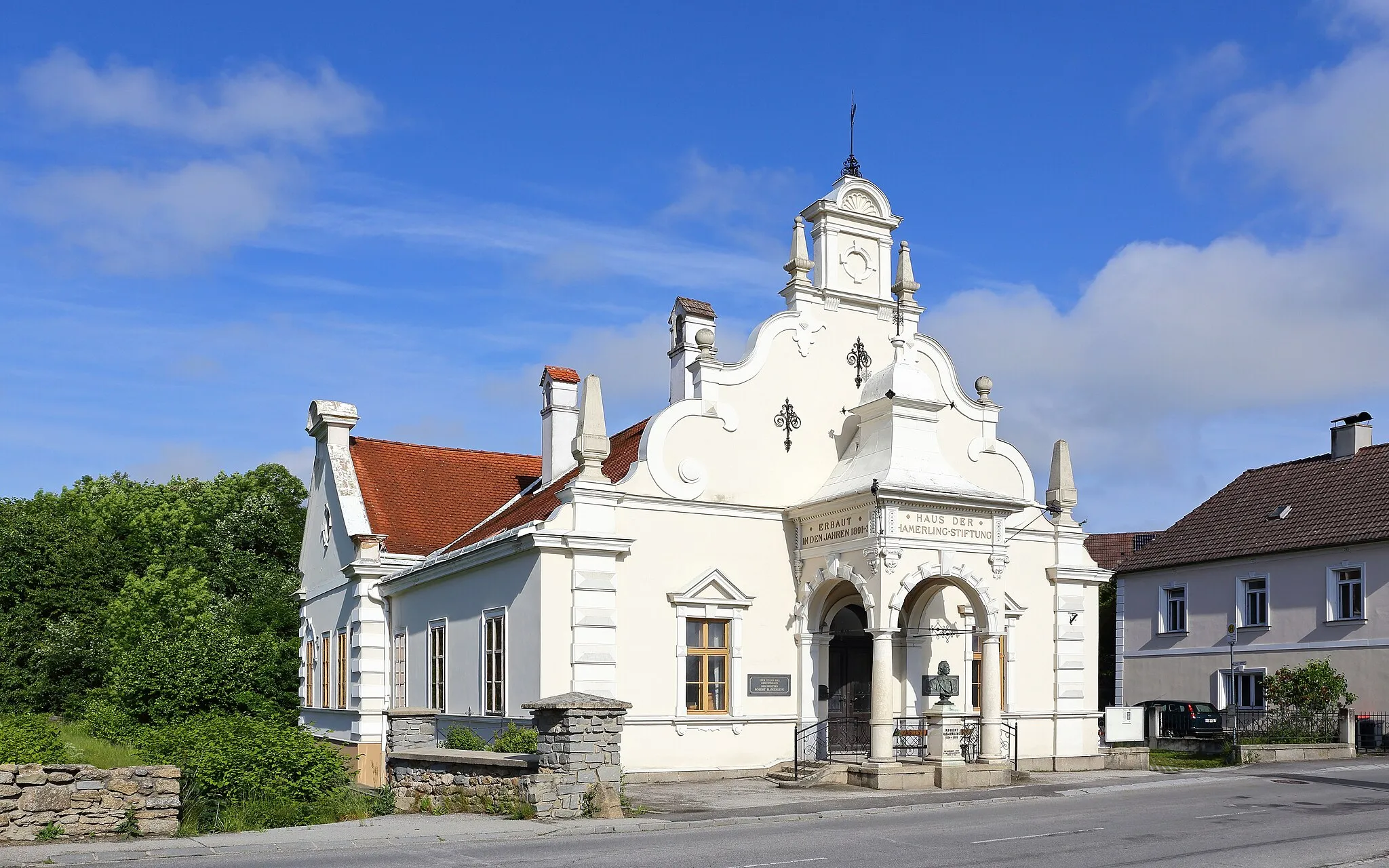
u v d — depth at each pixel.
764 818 18.80
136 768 17.31
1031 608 28.89
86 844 16.17
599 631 23.98
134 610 51.03
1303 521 40.69
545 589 23.78
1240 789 23.47
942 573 24.47
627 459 27.66
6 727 18.94
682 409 25.77
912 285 28.56
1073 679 28.98
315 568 38.00
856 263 28.30
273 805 19.89
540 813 18.22
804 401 27.16
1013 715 28.05
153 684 35.19
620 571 24.61
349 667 32.94
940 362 28.88
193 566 54.81
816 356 27.47
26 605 53.44
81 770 16.95
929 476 24.94
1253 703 40.91
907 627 27.00
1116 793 22.86
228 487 62.41
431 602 29.86
